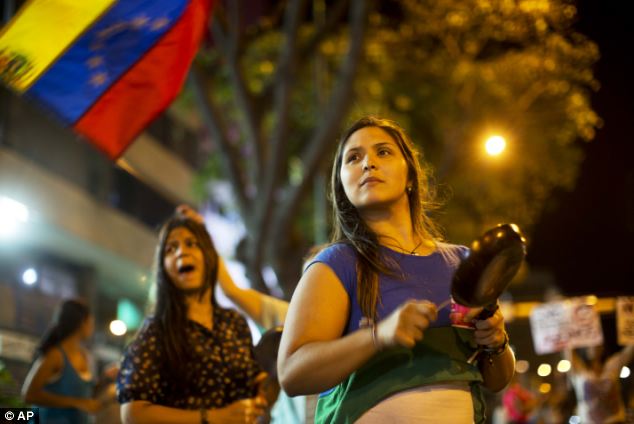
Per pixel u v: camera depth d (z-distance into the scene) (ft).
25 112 61.21
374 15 60.03
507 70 64.59
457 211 68.54
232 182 49.49
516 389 37.45
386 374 9.30
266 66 61.72
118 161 20.63
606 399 30.58
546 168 67.77
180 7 21.43
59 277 70.23
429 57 64.95
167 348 15.26
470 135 65.77
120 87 20.74
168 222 16.51
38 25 20.10
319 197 57.88
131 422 14.83
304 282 9.67
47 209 61.77
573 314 30.78
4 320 59.67
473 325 9.64
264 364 17.38
